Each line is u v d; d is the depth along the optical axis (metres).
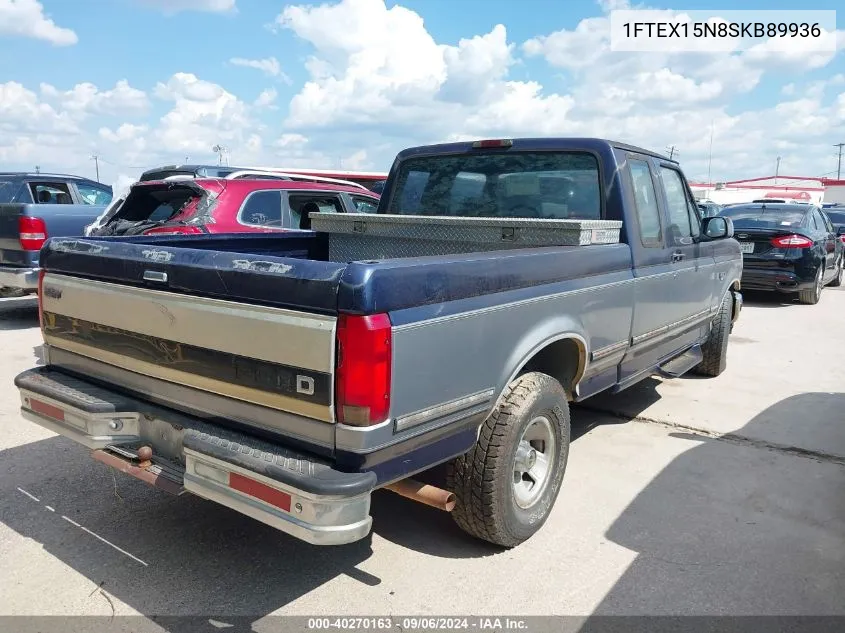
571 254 3.74
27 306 10.97
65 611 3.02
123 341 3.30
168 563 3.43
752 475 4.59
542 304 3.46
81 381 3.62
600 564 3.48
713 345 6.83
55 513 3.92
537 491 3.71
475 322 3.00
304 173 21.97
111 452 3.26
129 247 3.25
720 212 12.78
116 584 3.23
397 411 2.64
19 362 7.16
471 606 3.12
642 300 4.57
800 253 11.43
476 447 3.30
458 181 5.14
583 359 3.96
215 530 3.77
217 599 3.13
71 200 11.19
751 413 5.88
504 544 3.52
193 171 10.07
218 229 6.93
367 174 23.67
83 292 3.45
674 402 6.17
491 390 3.16
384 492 4.32
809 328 9.79
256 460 2.66
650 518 3.97
